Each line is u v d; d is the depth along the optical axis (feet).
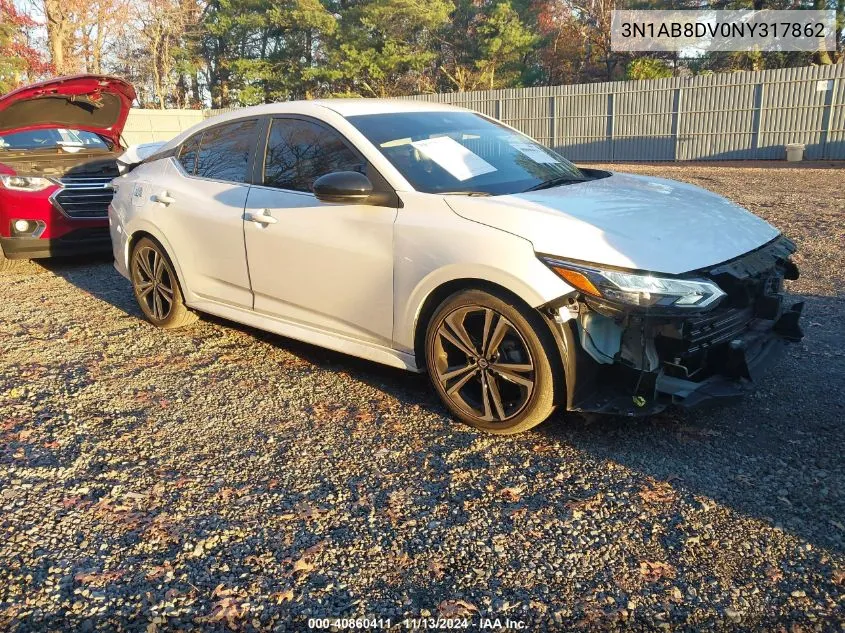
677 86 72.64
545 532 8.52
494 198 10.98
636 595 7.41
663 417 11.27
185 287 15.78
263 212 13.42
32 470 10.42
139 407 12.58
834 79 63.82
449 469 10.03
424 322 11.48
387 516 8.97
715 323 9.94
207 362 14.82
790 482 9.27
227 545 8.51
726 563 7.82
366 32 122.52
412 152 12.26
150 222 16.08
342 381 13.43
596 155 80.74
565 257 9.64
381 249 11.51
